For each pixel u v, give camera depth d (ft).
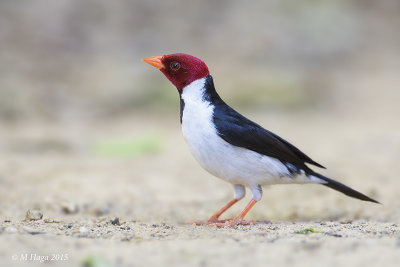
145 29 90.99
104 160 46.83
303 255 16.20
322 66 84.69
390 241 17.72
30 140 53.26
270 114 68.54
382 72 84.99
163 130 61.93
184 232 20.85
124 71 76.54
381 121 64.69
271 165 23.47
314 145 52.13
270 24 92.94
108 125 63.31
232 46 87.25
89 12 92.02
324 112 69.82
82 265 15.35
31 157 46.68
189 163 45.88
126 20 92.27
